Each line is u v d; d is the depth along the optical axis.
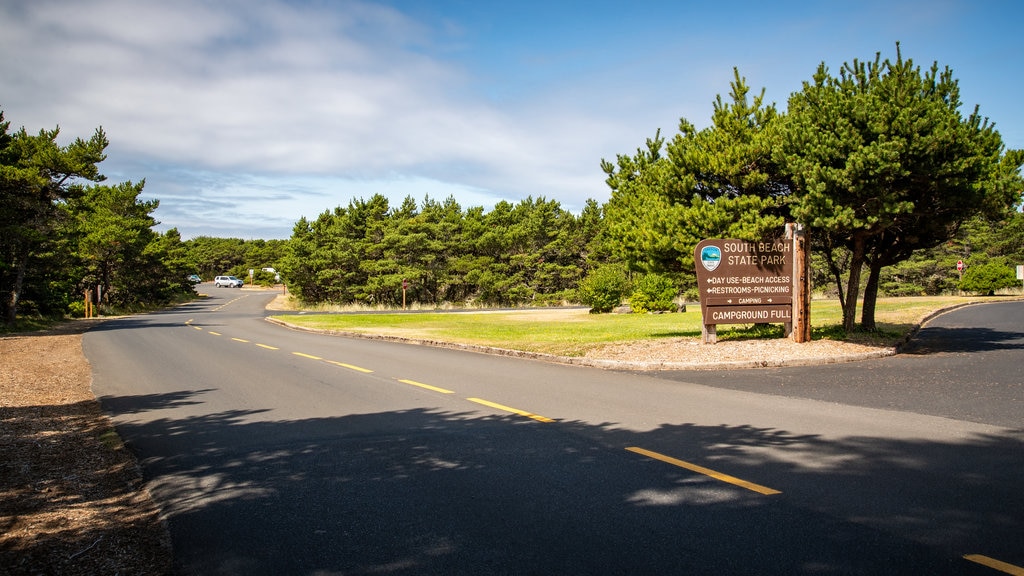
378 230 49.06
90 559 3.84
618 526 4.19
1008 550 3.71
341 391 9.98
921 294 46.47
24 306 31.17
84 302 40.19
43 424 7.72
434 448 6.36
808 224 14.30
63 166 26.02
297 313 39.44
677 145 16.88
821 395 8.98
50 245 29.31
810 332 14.89
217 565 3.74
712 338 14.71
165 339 20.70
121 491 5.19
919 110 12.34
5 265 27.56
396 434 7.00
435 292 49.50
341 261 47.06
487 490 5.00
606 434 6.81
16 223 25.89
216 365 13.53
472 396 9.37
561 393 9.53
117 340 20.36
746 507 4.50
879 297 41.22
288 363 13.76
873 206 13.32
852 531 4.03
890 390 9.23
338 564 3.71
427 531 4.19
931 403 8.24
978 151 12.34
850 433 6.66
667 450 6.10
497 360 14.03
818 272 41.66
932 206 13.70
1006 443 6.18
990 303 32.34
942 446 6.09
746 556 3.69
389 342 19.23
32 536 4.21
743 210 15.38
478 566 3.63
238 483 5.32
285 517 4.50
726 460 5.72
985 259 46.88
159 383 11.09
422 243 46.56
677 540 3.94
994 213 13.59
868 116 12.70
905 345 14.92
